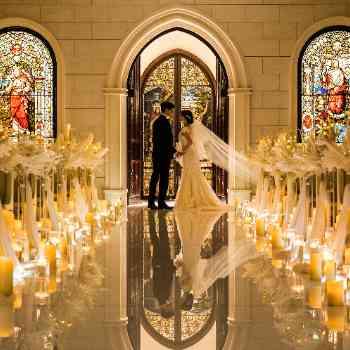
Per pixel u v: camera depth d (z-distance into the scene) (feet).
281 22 50.78
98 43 50.65
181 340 15.80
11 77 50.75
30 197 25.93
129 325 17.03
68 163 34.94
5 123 50.65
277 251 28.37
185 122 49.83
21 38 50.62
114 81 50.75
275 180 39.75
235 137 50.70
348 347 15.01
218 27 50.65
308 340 15.57
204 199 49.32
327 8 50.67
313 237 27.20
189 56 64.03
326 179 28.84
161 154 50.70
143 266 25.22
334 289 18.67
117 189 50.60
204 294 20.49
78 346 15.23
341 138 50.57
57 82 50.49
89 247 29.99
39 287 21.39
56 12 50.49
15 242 25.81
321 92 50.96
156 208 51.06
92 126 50.75
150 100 64.23
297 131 50.52
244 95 50.67
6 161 24.67
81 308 18.74
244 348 15.11
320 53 50.96
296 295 20.18
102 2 50.60
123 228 37.40
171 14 50.65
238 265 25.25
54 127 50.67
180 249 29.35
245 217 40.88
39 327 16.72
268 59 50.83
